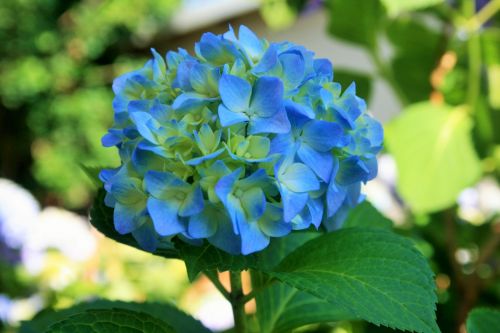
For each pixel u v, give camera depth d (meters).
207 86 0.52
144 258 1.33
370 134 0.56
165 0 4.44
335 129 0.51
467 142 0.94
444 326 0.92
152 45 4.89
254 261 0.52
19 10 4.70
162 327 0.55
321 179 0.52
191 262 0.50
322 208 0.53
